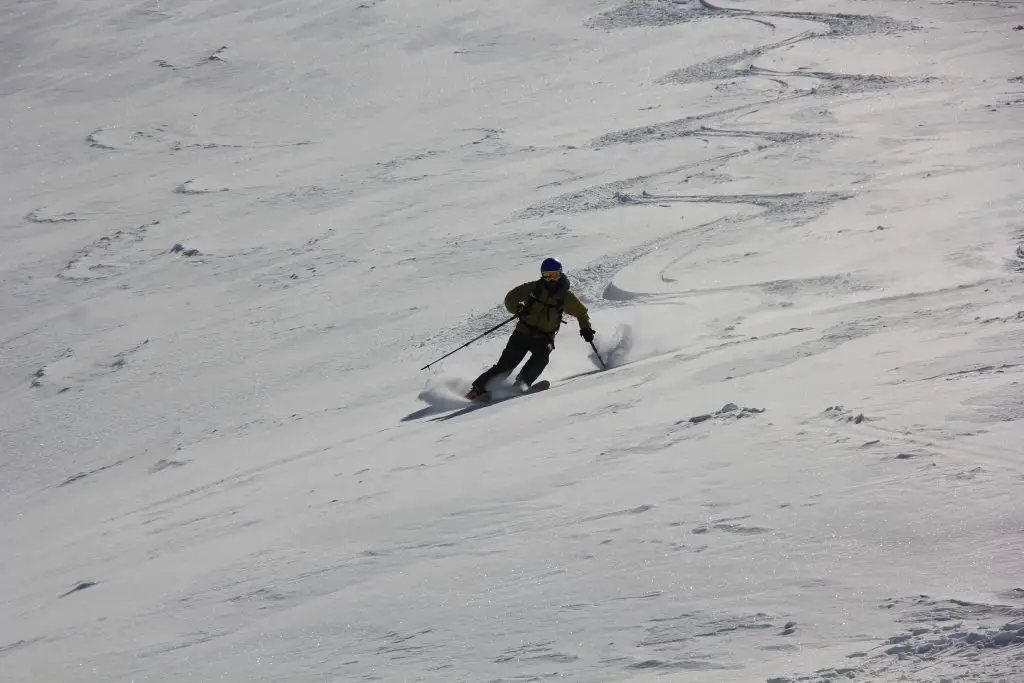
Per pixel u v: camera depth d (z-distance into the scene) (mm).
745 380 26359
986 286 41125
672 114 131125
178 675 13703
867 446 16766
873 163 83562
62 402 63969
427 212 99938
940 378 21500
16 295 98375
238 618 15914
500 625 12344
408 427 35875
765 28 174750
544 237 78438
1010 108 99938
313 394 52094
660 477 17625
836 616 10141
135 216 124062
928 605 9828
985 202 62562
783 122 112750
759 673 9047
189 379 62531
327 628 14086
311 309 72500
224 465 40250
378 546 18047
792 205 72875
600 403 28625
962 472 14312
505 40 194625
